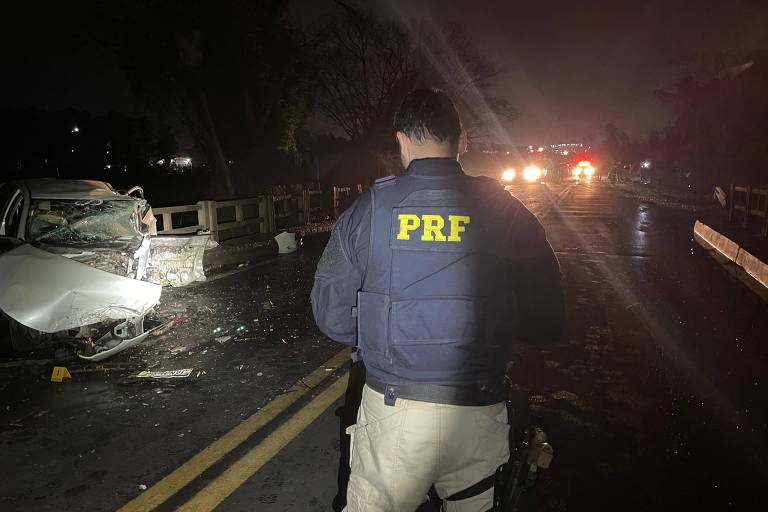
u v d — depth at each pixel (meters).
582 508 3.06
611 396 4.49
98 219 6.47
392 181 1.74
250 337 5.99
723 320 6.62
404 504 1.67
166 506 3.04
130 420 4.07
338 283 1.78
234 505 3.06
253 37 20.27
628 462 3.51
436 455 1.63
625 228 15.62
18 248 5.20
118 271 5.89
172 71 18.31
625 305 7.31
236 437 3.81
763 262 8.97
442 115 1.71
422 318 1.61
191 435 3.84
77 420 4.07
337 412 4.19
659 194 31.09
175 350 5.57
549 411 4.22
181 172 32.28
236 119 21.70
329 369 5.06
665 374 4.95
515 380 4.82
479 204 1.66
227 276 9.46
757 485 3.27
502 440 1.72
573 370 5.05
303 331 6.20
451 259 1.62
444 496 1.75
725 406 4.30
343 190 21.09
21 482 3.27
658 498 3.15
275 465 3.46
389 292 1.64
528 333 1.78
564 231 14.92
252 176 22.53
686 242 12.95
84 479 3.30
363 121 31.36
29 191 6.25
